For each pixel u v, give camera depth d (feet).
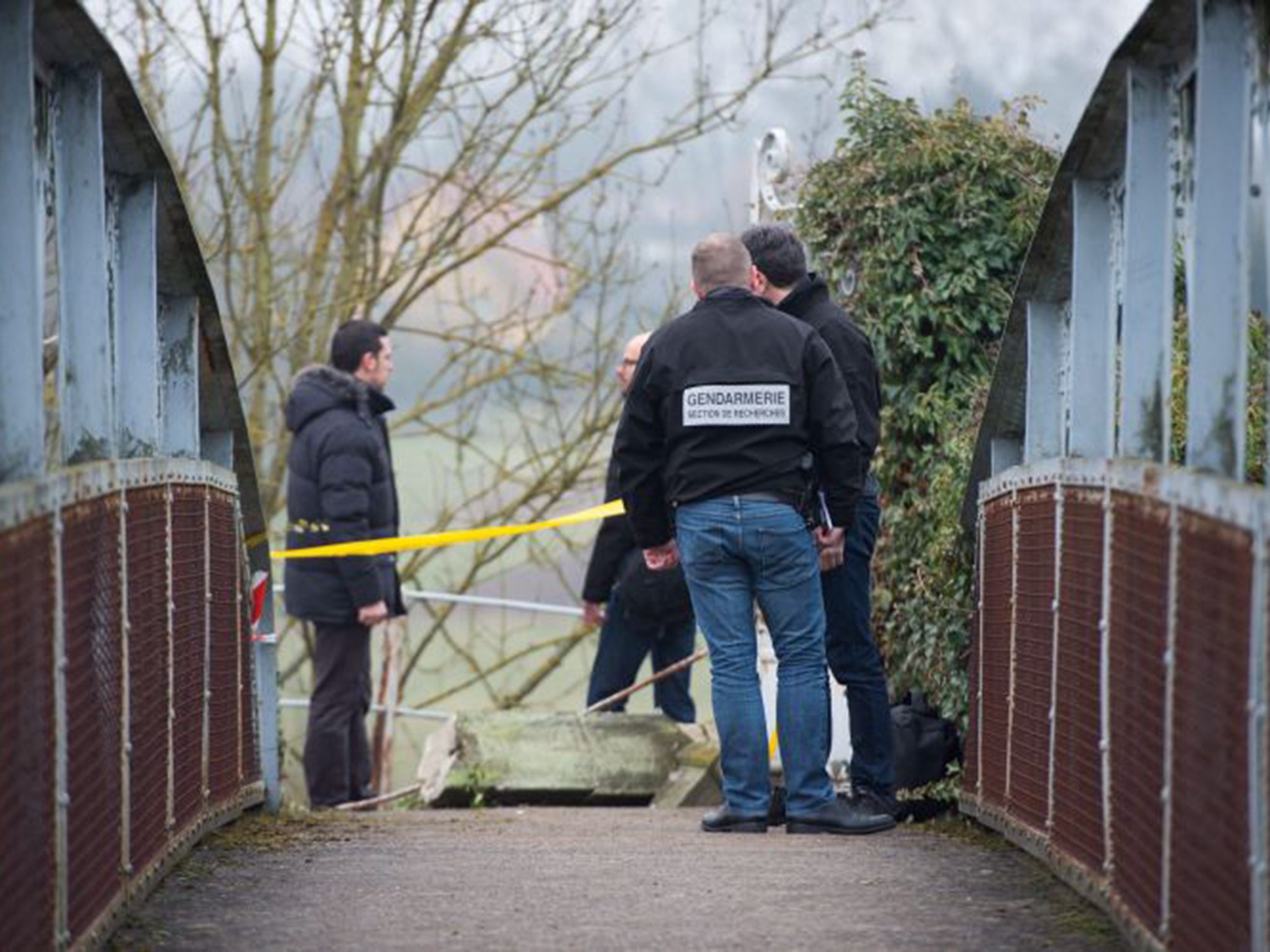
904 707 78.43
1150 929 40.86
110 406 46.34
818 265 91.09
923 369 87.45
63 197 45.65
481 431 136.05
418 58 133.18
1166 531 39.47
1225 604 34.32
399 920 46.83
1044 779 55.62
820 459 67.62
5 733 34.42
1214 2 38.88
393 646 119.34
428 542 91.15
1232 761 33.81
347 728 95.14
